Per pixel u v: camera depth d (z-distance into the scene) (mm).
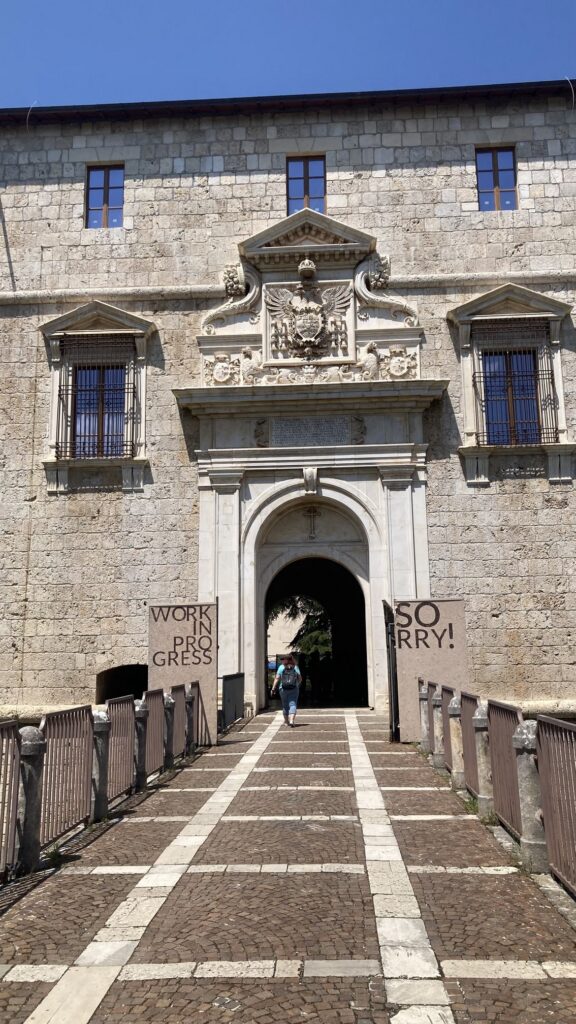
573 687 20109
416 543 20891
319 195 22906
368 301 21969
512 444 21250
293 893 6602
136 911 6230
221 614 20859
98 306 22031
